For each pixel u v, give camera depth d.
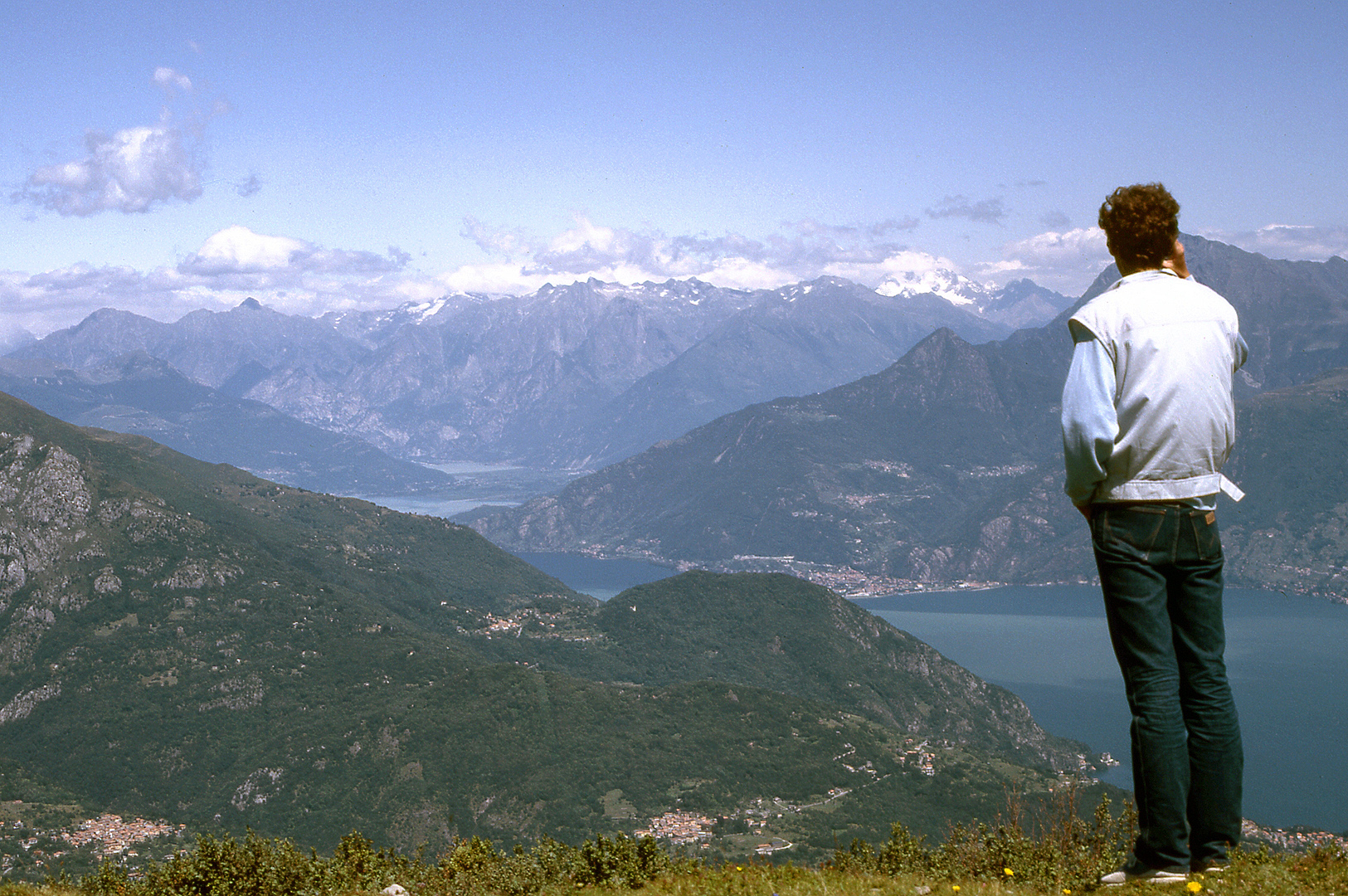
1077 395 7.99
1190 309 8.00
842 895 11.60
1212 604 8.16
